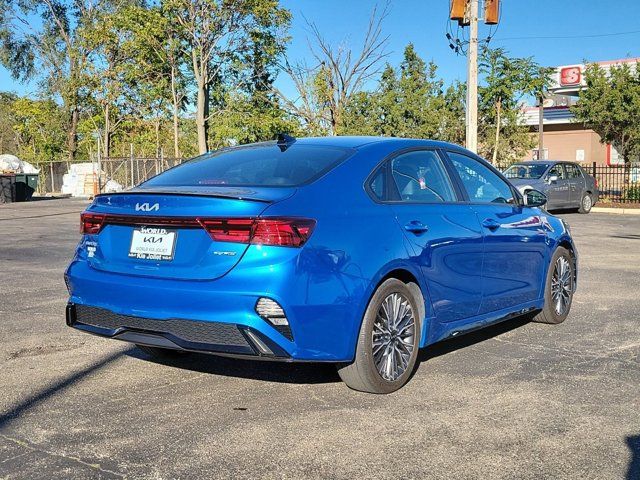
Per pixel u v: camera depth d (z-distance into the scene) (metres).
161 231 4.12
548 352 5.45
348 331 4.06
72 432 3.74
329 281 3.94
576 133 44.00
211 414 4.03
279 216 3.85
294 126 36.75
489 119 26.66
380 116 23.81
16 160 34.53
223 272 3.85
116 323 4.22
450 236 4.87
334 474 3.24
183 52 38.44
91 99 43.50
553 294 6.38
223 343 3.86
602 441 3.64
